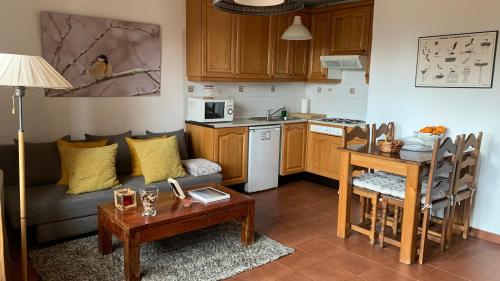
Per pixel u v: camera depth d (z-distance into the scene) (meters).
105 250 2.88
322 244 3.25
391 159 2.93
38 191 3.16
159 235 2.59
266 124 4.67
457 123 3.55
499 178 3.33
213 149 4.25
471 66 3.40
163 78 4.34
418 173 2.81
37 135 3.61
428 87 3.72
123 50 3.98
